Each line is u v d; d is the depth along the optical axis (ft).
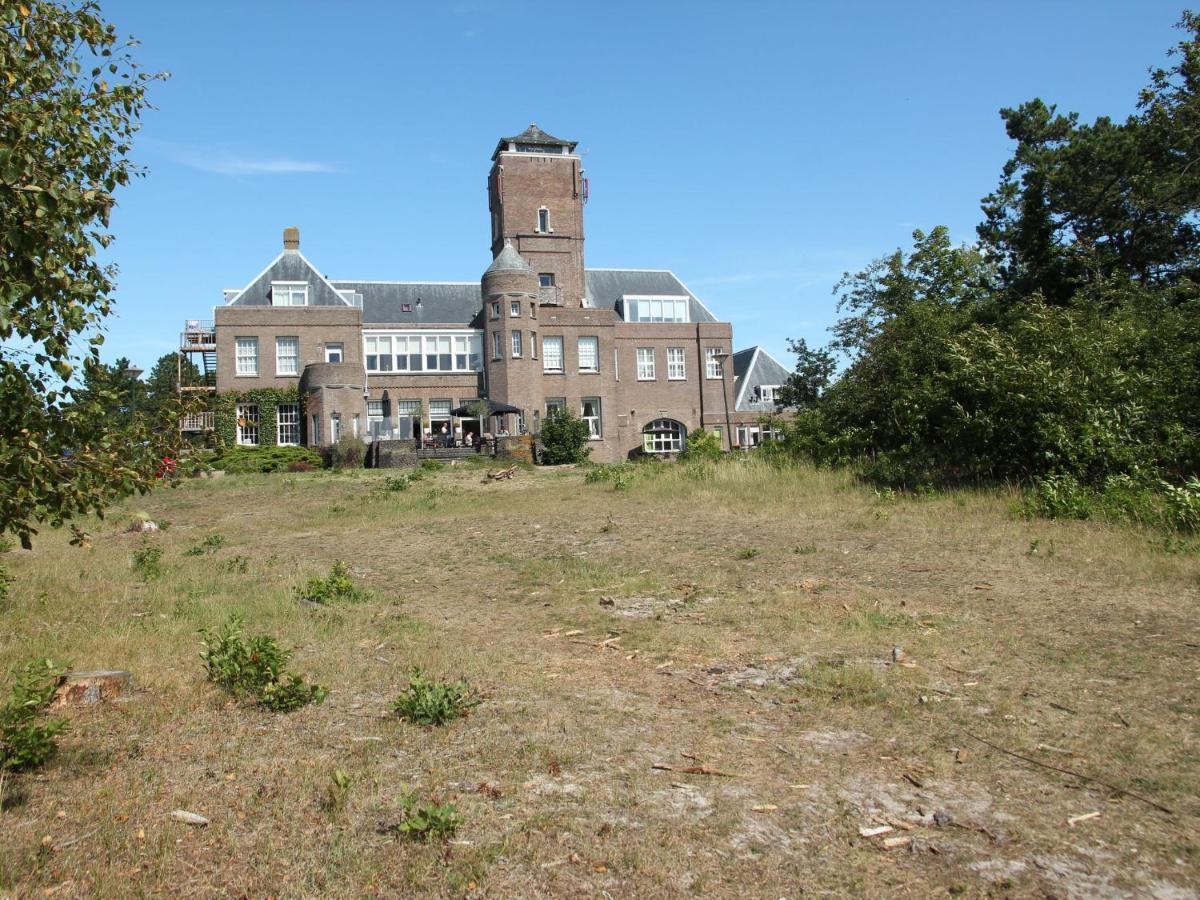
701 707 21.39
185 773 17.39
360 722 20.39
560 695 22.39
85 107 22.56
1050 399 54.39
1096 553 37.24
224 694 22.39
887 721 20.07
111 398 22.90
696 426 169.58
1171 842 14.30
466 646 27.73
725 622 29.86
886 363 77.92
